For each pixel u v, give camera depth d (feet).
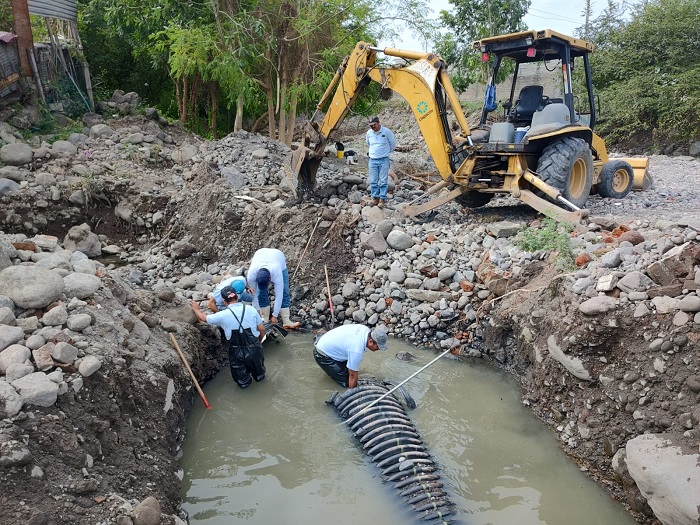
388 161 26.35
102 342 13.98
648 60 58.29
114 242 28.37
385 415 15.37
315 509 12.81
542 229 22.11
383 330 17.44
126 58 49.52
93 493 10.64
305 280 23.25
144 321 17.26
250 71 39.83
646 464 11.91
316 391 17.83
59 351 12.35
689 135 53.78
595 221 21.48
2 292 13.88
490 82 27.45
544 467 14.29
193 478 13.84
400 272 22.11
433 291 21.31
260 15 36.73
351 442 15.26
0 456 9.85
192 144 38.29
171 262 25.89
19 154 29.73
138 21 42.75
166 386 14.93
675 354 13.30
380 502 13.02
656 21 58.49
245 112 53.98
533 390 16.96
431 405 17.06
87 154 32.50
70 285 15.14
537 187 23.56
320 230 24.39
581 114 28.58
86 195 28.53
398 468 13.78
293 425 16.05
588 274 16.74
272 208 26.08
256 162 32.58
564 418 15.49
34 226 27.58
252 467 14.29
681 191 31.73
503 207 27.94
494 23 65.26
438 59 24.25
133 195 29.55
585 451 14.33
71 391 11.96
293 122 41.22
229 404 17.06
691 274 14.39
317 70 39.27
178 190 30.35
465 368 19.20
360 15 38.22
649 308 14.24
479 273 21.43
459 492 13.42
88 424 11.80
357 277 22.82
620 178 30.07
